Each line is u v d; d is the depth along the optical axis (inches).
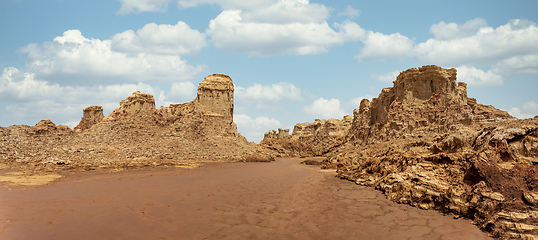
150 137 2758.4
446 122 2158.0
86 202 1005.8
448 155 1037.2
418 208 930.1
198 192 1195.9
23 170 1631.4
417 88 2506.2
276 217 870.4
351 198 1093.8
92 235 718.5
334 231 759.7
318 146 5078.7
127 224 797.9
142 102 3065.9
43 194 1109.7
